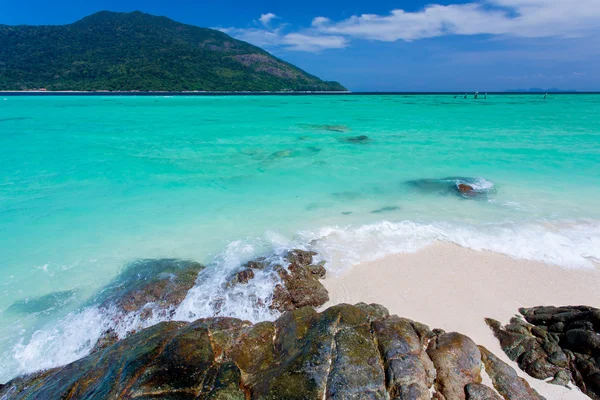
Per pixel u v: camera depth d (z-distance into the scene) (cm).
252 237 958
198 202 1227
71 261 843
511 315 660
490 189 1325
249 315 674
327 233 983
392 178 1493
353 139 2414
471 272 800
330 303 714
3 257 858
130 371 461
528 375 527
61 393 453
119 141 2348
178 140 2400
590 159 1759
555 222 1038
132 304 682
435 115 4141
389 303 704
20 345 607
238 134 2672
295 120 3659
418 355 500
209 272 782
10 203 1202
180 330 548
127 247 905
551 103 6600
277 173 1584
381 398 437
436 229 999
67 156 1878
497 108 5231
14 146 2138
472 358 511
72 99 7594
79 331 636
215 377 461
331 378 450
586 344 523
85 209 1159
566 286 743
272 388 440
